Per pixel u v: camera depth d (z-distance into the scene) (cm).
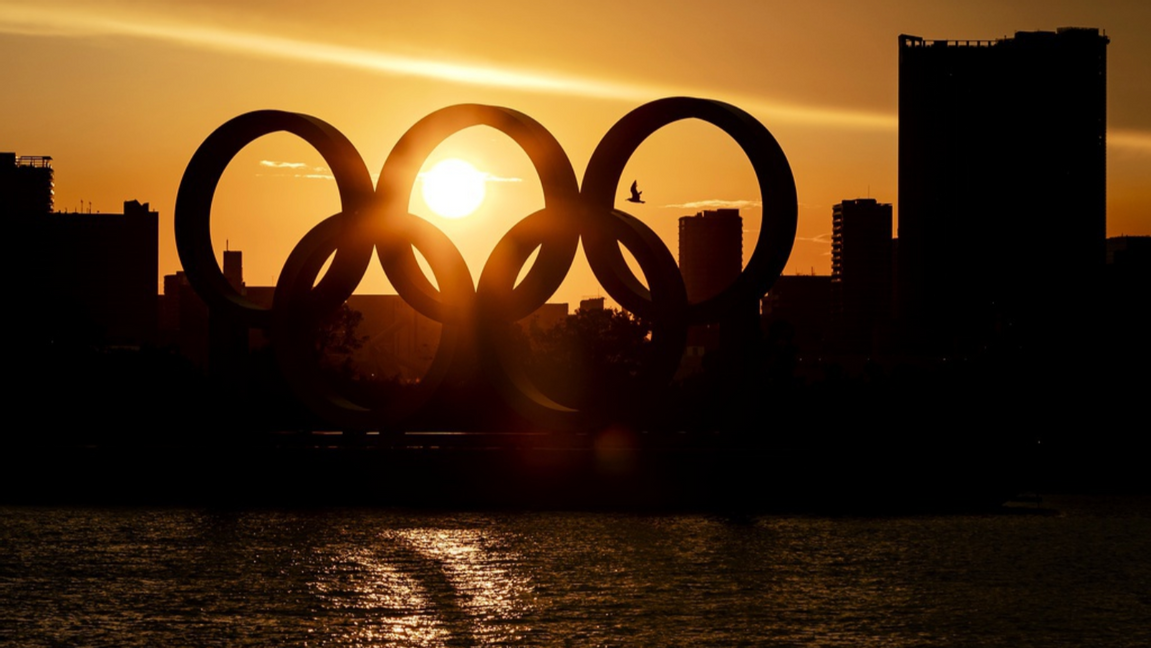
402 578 6241
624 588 6128
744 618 5662
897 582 6356
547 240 7688
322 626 5484
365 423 7938
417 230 7831
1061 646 5328
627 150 7712
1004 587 6291
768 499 8056
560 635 5388
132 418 10338
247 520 7619
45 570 6381
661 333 7625
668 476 7988
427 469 8119
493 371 7781
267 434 8488
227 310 8150
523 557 6675
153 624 5503
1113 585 6347
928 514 8212
